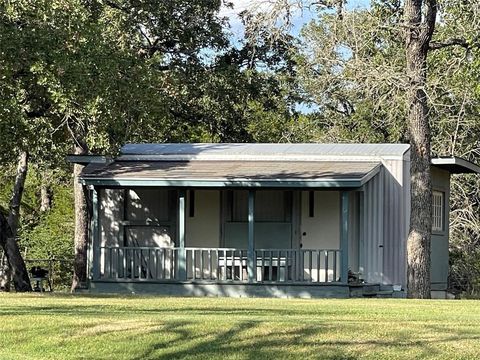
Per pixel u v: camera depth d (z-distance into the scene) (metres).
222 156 28.59
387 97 27.31
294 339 13.38
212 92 37.09
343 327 14.01
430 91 26.66
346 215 25.78
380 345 12.98
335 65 31.50
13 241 28.69
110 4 32.53
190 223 28.27
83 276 32.59
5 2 23.47
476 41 26.83
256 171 26.59
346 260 25.61
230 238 28.06
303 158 28.08
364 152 27.80
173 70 35.84
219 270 26.86
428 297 26.42
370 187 27.45
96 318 15.20
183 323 14.45
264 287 25.92
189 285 26.34
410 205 27.12
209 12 36.34
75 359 13.27
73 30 24.45
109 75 25.20
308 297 25.58
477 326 14.45
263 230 27.72
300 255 26.64
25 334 14.29
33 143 25.88
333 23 26.97
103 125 26.50
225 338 13.59
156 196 28.36
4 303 18.86
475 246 39.03
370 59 27.61
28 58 23.80
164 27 34.75
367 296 26.25
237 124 39.97
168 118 36.38
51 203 45.97
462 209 38.50
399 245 27.28
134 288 26.66
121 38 31.28
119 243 28.39
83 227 32.69
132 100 26.72
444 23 28.73
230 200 28.11
